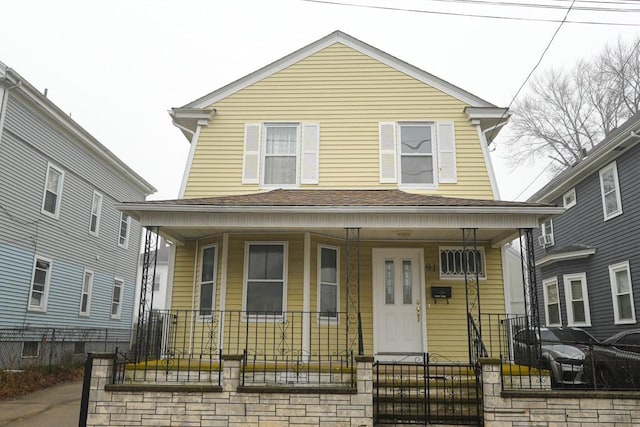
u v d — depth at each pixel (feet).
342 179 38.17
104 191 65.67
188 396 23.38
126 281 72.23
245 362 24.99
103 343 64.13
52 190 53.98
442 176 37.91
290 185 38.19
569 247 56.24
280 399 23.16
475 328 27.68
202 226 29.91
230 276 33.40
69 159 57.06
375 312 34.40
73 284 57.77
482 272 35.06
